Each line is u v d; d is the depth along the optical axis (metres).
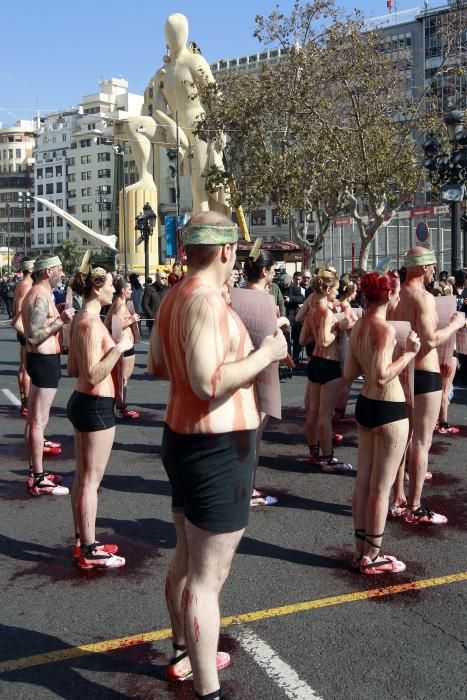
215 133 26.41
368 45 21.97
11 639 3.73
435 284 10.28
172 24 34.28
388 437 4.24
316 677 3.31
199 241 2.80
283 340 2.81
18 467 7.20
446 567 4.58
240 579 4.41
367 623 3.83
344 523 5.44
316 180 23.50
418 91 50.12
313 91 23.58
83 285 4.43
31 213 121.06
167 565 4.69
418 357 5.09
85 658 3.54
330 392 6.79
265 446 7.96
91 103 111.00
